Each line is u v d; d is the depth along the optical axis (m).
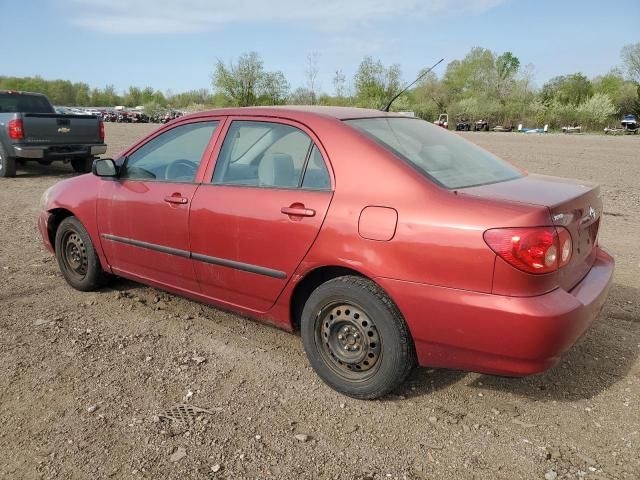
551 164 17.06
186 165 4.24
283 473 2.76
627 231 7.57
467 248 2.88
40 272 5.75
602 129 60.28
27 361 3.84
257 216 3.63
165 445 2.96
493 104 71.50
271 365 3.83
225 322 4.54
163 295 5.11
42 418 3.20
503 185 3.32
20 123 11.74
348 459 2.87
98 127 13.01
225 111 4.14
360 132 3.46
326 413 3.27
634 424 3.14
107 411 3.27
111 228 4.68
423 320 3.04
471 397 3.43
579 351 3.97
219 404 3.35
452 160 3.58
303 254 3.43
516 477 2.73
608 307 4.75
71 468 2.79
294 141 3.65
